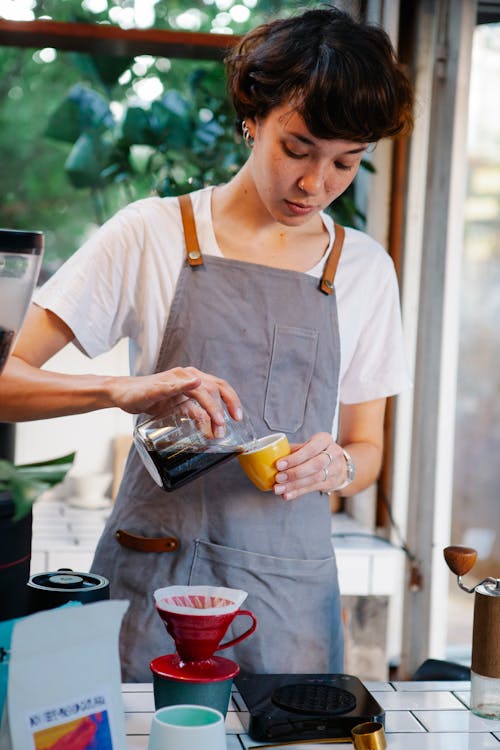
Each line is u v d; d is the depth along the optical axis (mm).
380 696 1433
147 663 1641
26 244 1025
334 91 1428
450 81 2766
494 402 3438
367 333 1863
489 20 3033
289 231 1777
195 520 1670
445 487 2803
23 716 997
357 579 2736
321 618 1717
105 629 1051
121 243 1735
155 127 2902
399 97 1501
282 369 1737
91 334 1743
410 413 2936
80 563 2543
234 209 1762
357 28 1504
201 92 2916
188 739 1052
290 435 1748
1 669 1063
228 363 1722
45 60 3566
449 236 2756
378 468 1904
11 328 1066
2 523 1148
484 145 3309
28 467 1127
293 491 1600
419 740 1277
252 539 1675
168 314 1736
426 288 2871
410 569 2871
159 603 1253
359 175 3080
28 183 3594
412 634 2883
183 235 1744
